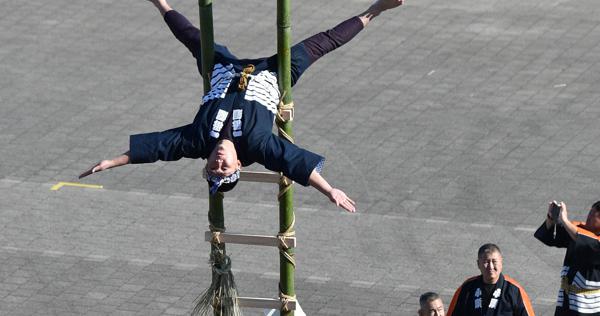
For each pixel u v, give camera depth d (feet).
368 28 236.63
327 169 194.59
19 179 193.47
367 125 206.80
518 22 236.63
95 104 215.72
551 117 207.41
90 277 167.94
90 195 188.96
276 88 93.81
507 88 216.13
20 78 224.33
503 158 196.44
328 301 161.68
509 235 176.76
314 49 97.25
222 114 90.38
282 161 88.17
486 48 228.84
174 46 233.96
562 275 133.08
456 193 187.62
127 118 211.20
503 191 187.83
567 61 223.71
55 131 207.51
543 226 129.90
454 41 231.30
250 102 91.04
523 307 120.67
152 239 177.06
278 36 93.45
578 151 197.77
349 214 182.70
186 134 90.48
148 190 190.39
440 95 215.10
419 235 177.17
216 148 87.92
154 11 246.06
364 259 171.32
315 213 183.11
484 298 121.49
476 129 204.44
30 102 216.74
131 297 163.22
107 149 201.98
